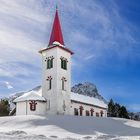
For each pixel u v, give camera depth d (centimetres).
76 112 7962
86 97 9006
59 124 4756
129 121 5809
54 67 7244
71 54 7831
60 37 7675
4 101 10062
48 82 7288
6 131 3756
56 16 7925
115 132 4384
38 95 7206
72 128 4478
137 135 4006
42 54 7656
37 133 3709
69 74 7575
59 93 7075
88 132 4225
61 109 7038
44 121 5006
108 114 12725
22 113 6956
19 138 2991
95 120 5369
